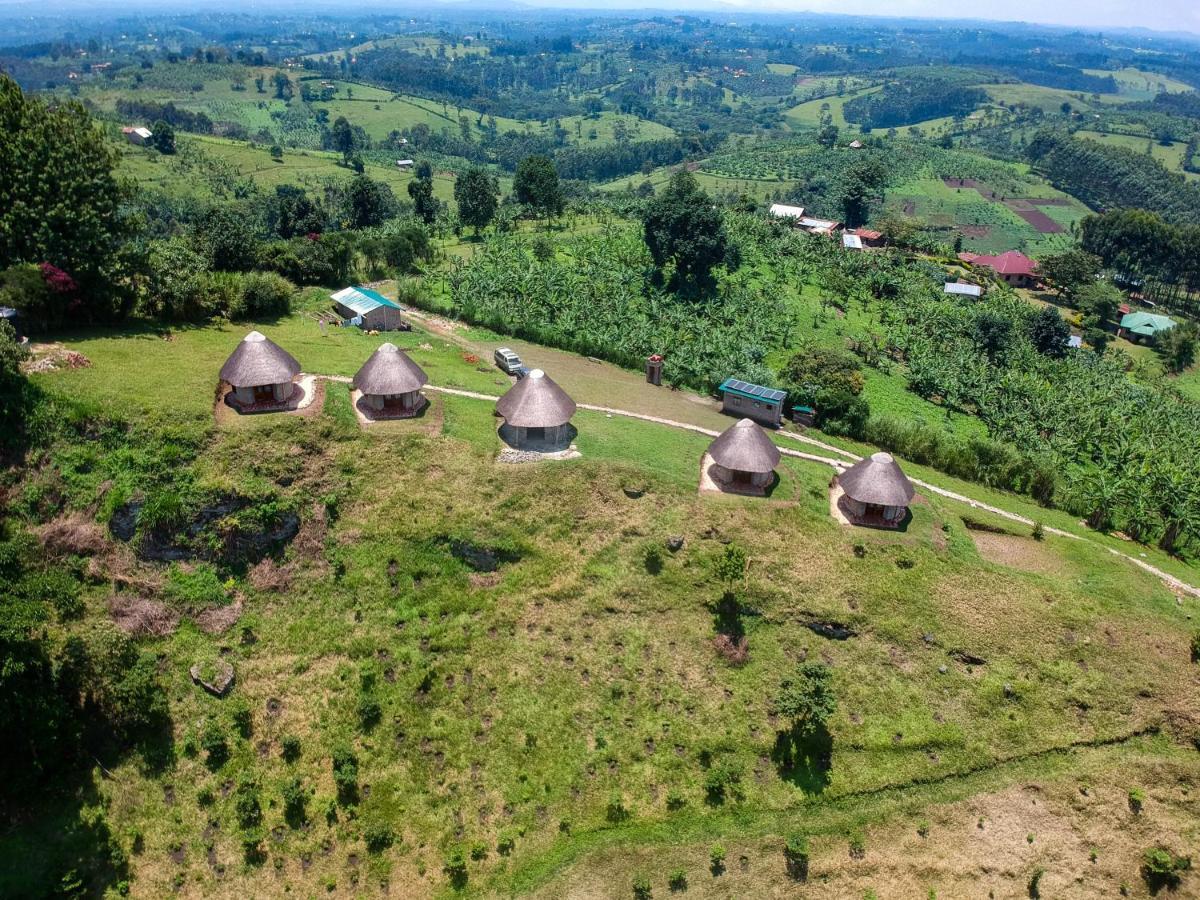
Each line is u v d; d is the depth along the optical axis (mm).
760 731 43125
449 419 54750
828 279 121562
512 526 48812
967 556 50562
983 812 41281
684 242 101438
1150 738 43938
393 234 112438
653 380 74500
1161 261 159250
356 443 50812
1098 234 167500
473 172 133625
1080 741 43500
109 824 37250
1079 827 41250
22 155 55875
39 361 49219
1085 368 104625
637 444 56094
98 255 59656
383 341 73000
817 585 47688
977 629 46750
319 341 67938
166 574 44000
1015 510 61906
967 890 39312
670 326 91438
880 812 41031
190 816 38094
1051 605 47969
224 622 43500
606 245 118312
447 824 39312
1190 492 63812
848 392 73562
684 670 44906
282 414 50688
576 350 81375
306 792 39219
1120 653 46156
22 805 36938
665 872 38656
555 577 47531
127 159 193625
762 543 49250
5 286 53156
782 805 41031
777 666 45312
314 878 37219
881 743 42844
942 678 45219
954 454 67375
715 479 53594
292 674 42688
